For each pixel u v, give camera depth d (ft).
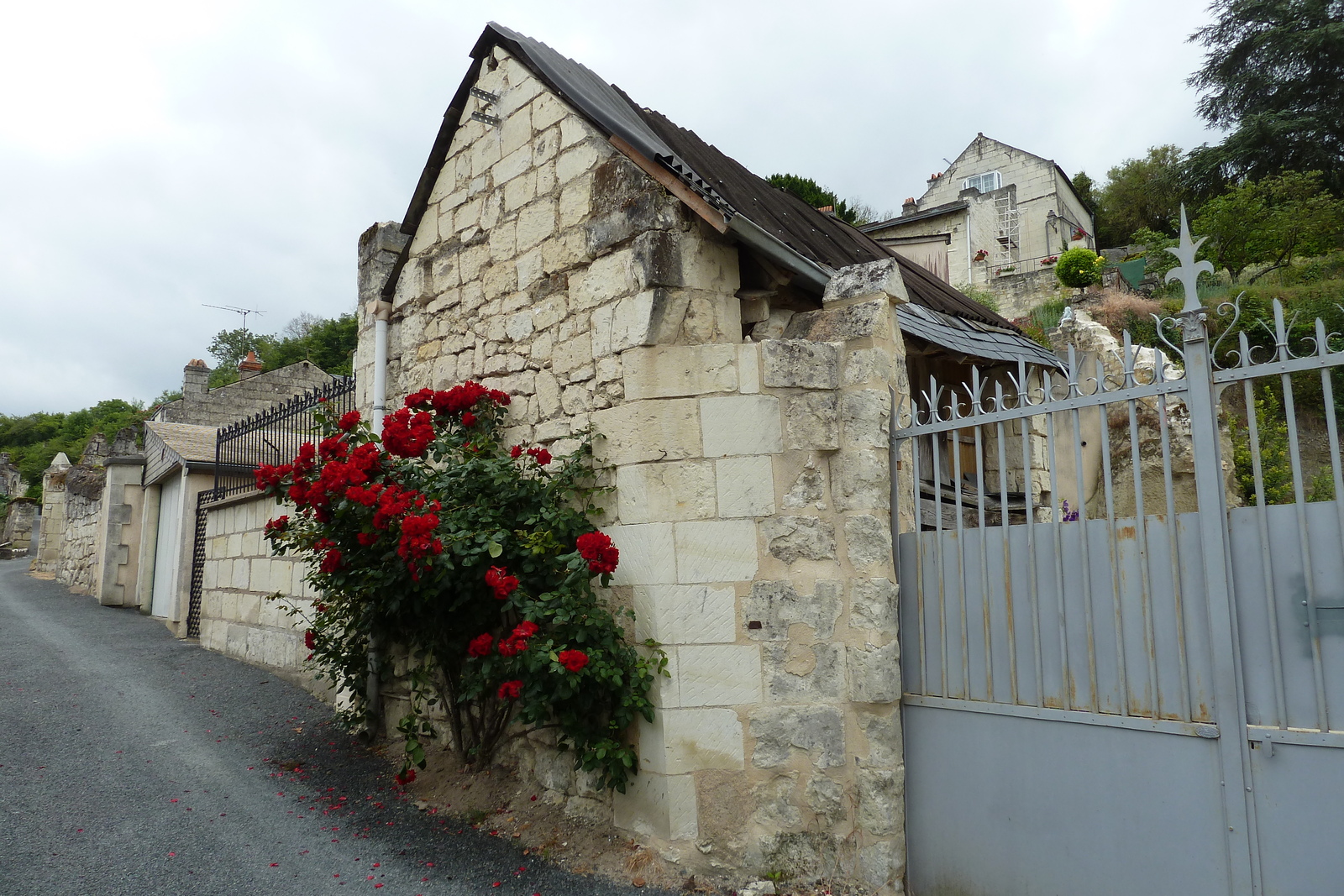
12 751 16.28
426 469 14.60
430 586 13.20
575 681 10.80
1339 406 34.27
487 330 16.06
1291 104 67.36
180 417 67.26
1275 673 8.45
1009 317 58.54
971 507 21.13
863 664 11.32
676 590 11.67
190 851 12.19
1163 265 51.01
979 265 72.02
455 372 16.97
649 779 11.60
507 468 13.15
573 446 13.47
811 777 11.39
